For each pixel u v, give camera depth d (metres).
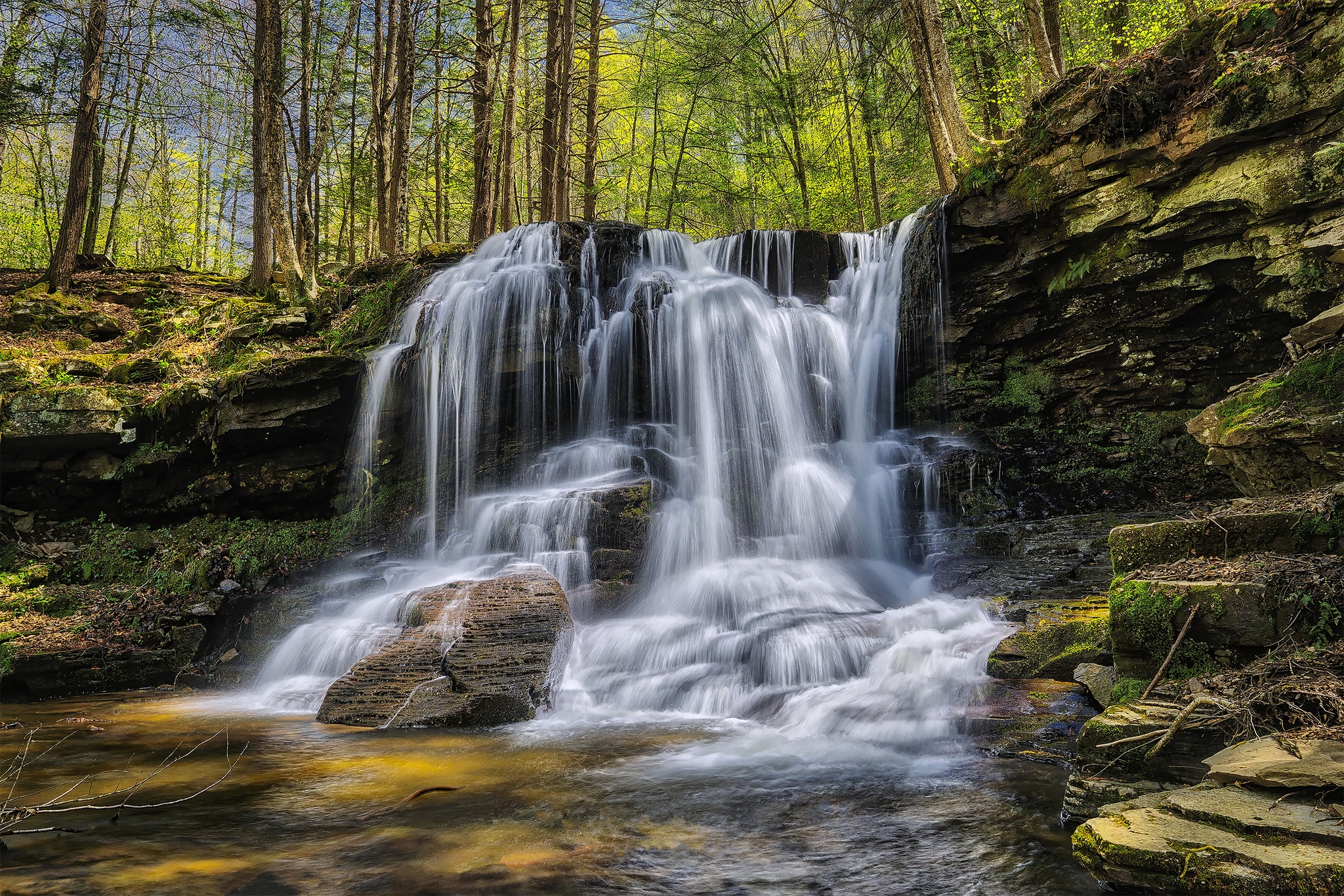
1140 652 4.61
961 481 10.93
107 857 3.99
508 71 19.95
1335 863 2.68
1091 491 10.44
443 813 4.64
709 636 8.28
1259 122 8.71
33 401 11.12
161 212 28.11
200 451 11.96
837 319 13.57
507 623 8.04
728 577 9.91
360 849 4.09
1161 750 3.87
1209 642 4.36
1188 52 9.37
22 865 3.90
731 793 4.95
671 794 4.96
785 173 27.02
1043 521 9.96
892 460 11.97
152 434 11.91
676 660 8.20
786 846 4.07
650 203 28.14
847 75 21.20
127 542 11.48
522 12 23.45
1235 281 9.57
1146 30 13.67
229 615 10.11
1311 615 4.03
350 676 7.57
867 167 25.20
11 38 16.47
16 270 17.59
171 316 15.07
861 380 13.33
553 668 7.65
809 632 7.83
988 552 9.62
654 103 26.56
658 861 3.89
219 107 21.27
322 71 23.19
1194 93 9.29
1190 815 3.26
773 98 23.17
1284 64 8.39
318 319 14.80
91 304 15.30
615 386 12.67
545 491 11.27
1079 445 11.14
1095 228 10.57
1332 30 8.12
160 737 6.65
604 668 8.31
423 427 12.23
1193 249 9.80
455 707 7.00
